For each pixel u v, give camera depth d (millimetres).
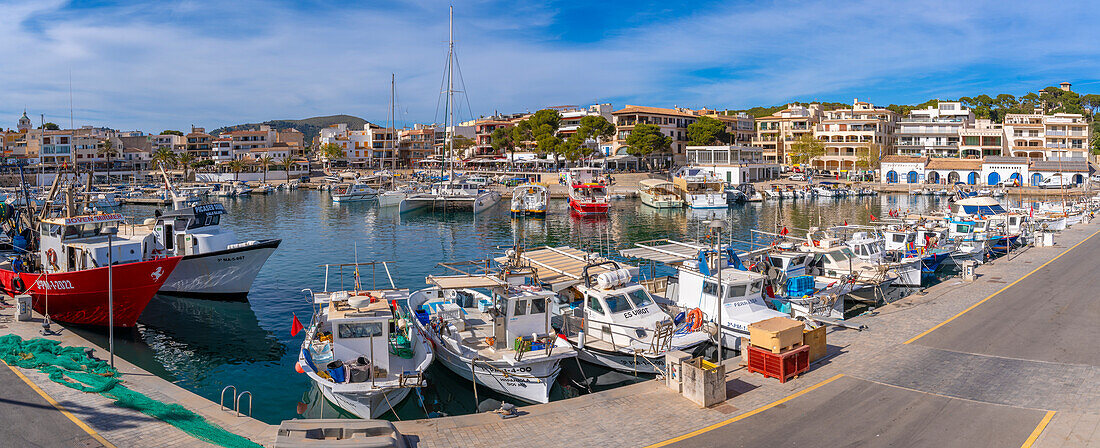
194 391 24750
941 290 33438
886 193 127625
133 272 30453
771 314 28031
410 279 45781
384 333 22188
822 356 23094
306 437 15414
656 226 79312
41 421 17656
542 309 24422
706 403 19000
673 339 25562
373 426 15820
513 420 18406
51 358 22641
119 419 17906
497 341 23828
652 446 16688
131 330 32594
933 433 17109
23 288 31859
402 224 81688
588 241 66062
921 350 23656
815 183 135125
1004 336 25203
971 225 50031
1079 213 67312
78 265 32719
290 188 150375
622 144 161000
